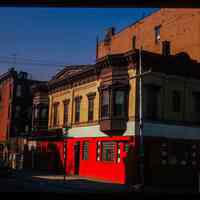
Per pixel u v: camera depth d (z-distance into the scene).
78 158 36.66
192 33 36.41
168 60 31.12
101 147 32.81
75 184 27.27
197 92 32.59
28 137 47.56
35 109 46.16
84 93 36.69
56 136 40.31
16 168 47.16
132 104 29.69
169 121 30.58
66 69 41.28
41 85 45.62
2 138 66.44
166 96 30.72
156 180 29.12
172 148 30.48
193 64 32.41
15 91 65.19
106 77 31.97
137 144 28.84
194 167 31.39
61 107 41.31
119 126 30.28
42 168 43.41
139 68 29.38
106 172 31.64
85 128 35.66
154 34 41.88
